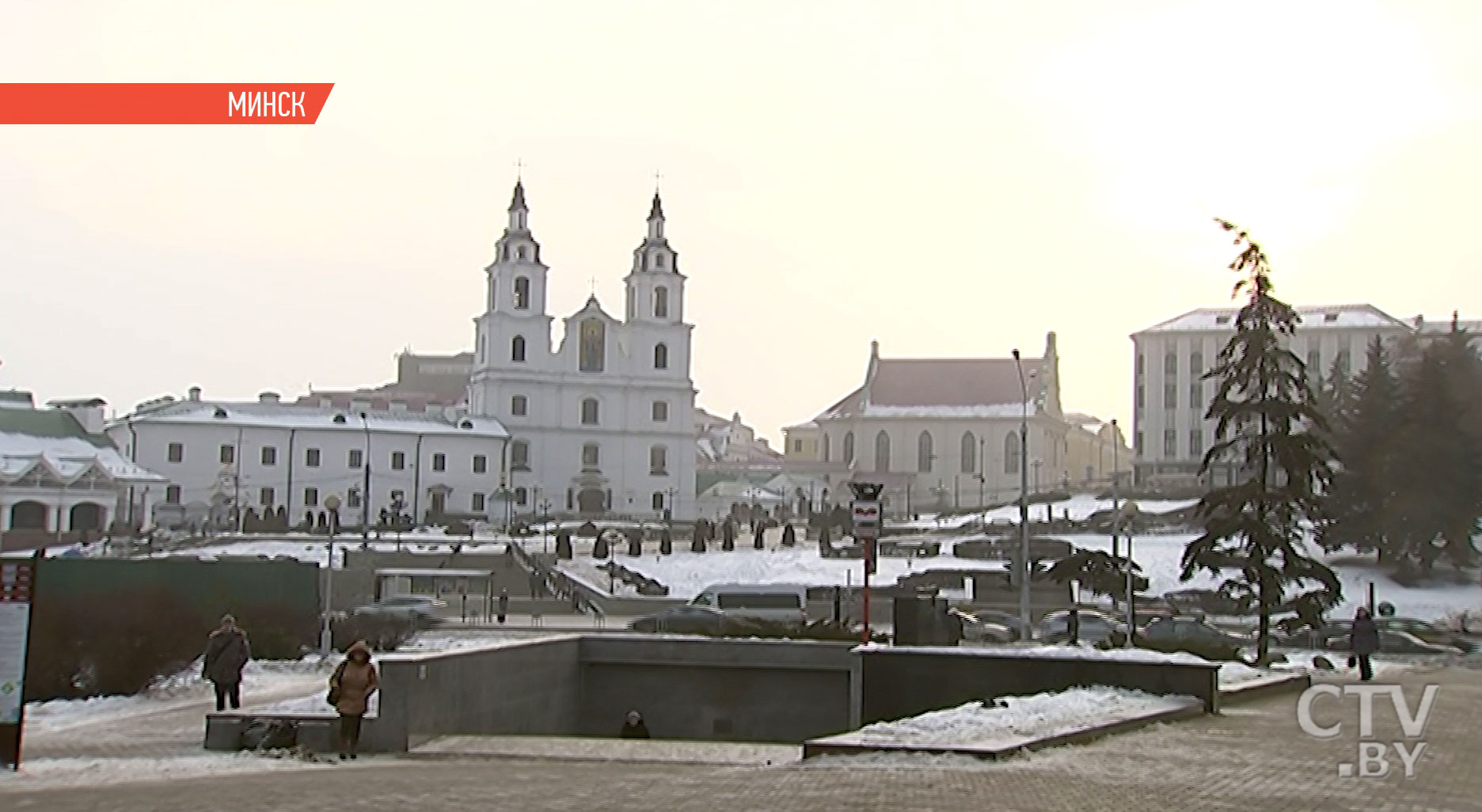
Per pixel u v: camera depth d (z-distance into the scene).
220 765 22.19
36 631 36.03
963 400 172.62
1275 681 32.78
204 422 134.38
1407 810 16.59
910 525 122.00
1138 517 106.12
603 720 34.59
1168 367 157.12
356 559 89.56
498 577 85.12
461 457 143.38
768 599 65.69
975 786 17.62
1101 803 16.53
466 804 16.72
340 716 23.91
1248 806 16.59
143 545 96.19
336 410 144.00
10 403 133.88
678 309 154.62
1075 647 34.69
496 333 148.88
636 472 151.88
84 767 21.67
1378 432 83.88
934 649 29.23
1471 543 83.06
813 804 16.25
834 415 177.62
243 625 43.75
